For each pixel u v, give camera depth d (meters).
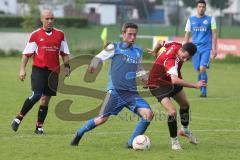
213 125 43.88
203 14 59.72
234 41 110.06
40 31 38.09
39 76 37.94
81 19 175.50
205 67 60.06
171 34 156.25
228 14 172.25
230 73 92.94
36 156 31.55
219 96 62.62
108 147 34.28
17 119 38.50
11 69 91.38
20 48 117.88
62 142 35.69
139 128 33.88
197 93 65.25
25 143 35.22
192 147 34.94
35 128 41.00
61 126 42.22
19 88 67.00
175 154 32.53
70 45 117.31
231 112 51.03
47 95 38.47
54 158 31.03
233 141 37.34
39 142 35.59
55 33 38.31
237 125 44.03
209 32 59.62
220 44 110.69
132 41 33.44
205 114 49.56
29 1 134.12
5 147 33.94
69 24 174.00
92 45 116.62
